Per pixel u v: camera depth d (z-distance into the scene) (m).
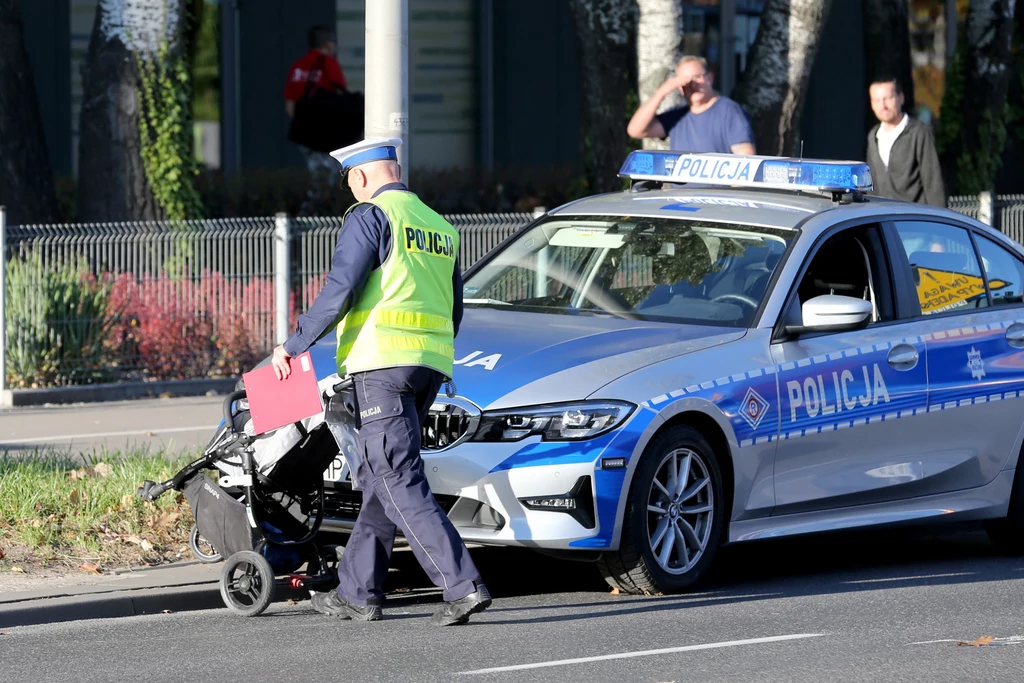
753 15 91.19
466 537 23.44
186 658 20.78
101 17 50.19
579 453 23.33
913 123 38.47
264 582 22.97
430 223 22.38
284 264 45.44
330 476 24.05
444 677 19.70
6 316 42.00
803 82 55.16
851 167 28.62
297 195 58.62
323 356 25.38
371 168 22.48
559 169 70.44
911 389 27.84
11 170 50.81
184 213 50.78
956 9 93.62
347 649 21.20
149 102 50.19
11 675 19.94
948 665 20.66
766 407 25.52
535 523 23.33
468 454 23.34
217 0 72.75
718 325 26.19
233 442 22.97
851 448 27.00
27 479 28.92
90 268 43.34
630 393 23.83
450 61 82.94
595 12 54.38
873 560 29.38
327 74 61.12
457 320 23.25
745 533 25.70
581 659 20.70
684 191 30.25
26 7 71.75
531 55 84.31
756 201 28.92
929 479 28.38
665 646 21.52
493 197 68.62
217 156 74.38
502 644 21.52
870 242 28.30
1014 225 54.88
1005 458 29.62
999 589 26.27
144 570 25.41
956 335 28.81
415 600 24.78
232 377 45.00
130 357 43.88
